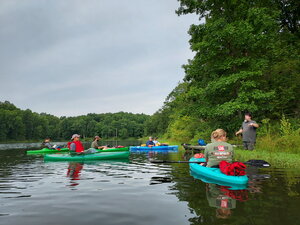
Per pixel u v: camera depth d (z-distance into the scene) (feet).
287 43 51.98
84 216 8.70
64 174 19.29
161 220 8.04
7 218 8.56
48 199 11.21
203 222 7.64
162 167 22.75
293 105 46.19
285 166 20.75
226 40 42.29
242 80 41.88
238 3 44.45
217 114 41.86
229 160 16.28
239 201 9.91
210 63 46.44
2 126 305.32
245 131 32.45
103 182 15.37
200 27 43.93
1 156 42.45
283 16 55.36
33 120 375.86
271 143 31.86
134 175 18.01
